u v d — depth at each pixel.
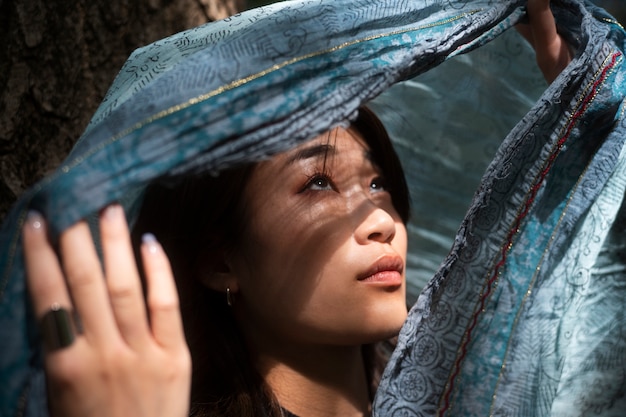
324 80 0.88
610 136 1.04
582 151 1.06
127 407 0.74
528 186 1.03
